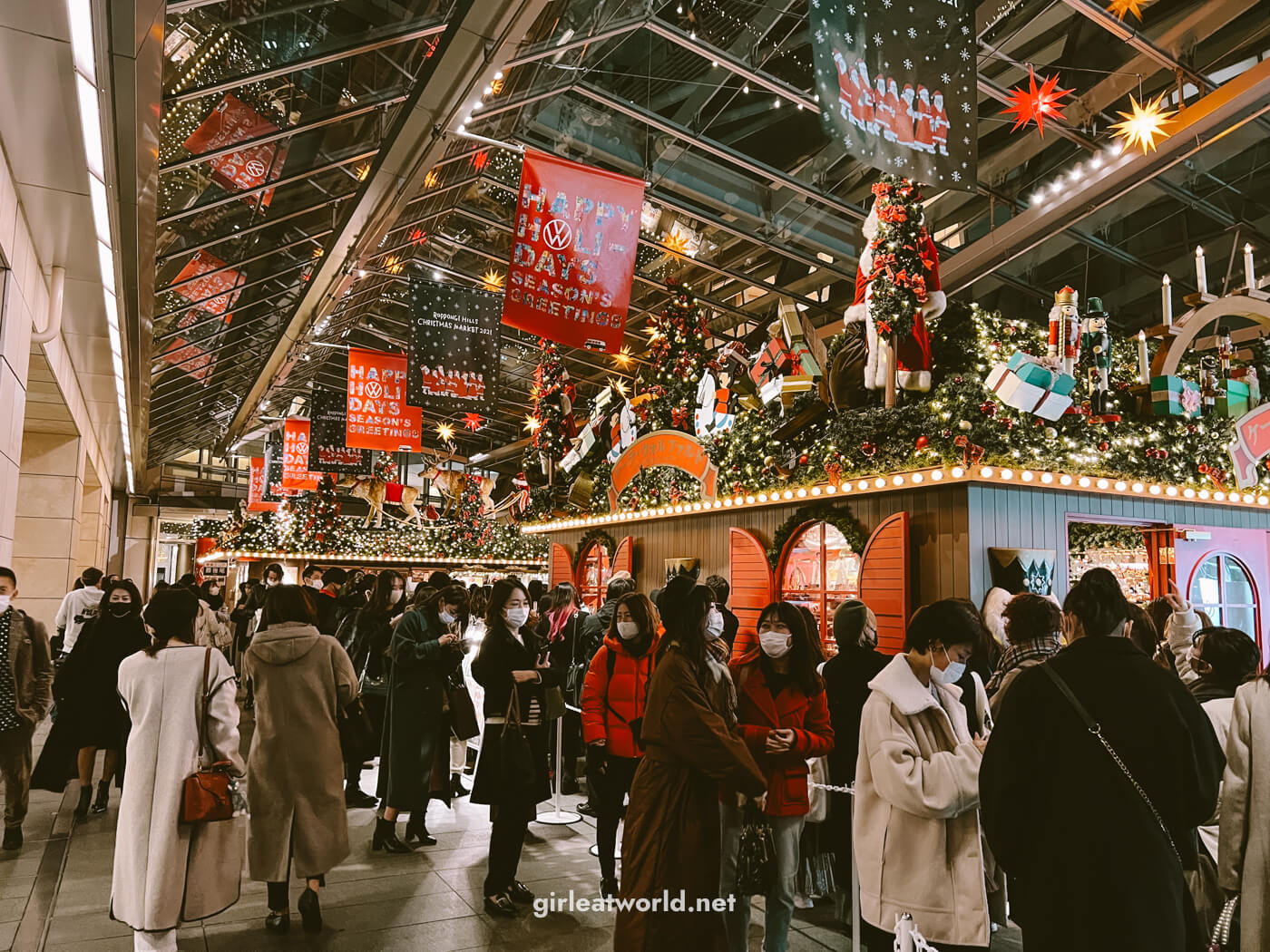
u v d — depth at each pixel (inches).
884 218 271.6
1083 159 466.9
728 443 356.2
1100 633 96.0
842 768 166.7
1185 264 520.7
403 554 877.8
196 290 483.2
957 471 251.1
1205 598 306.2
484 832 237.0
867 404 297.3
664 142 532.4
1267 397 314.5
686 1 399.9
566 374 555.2
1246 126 413.4
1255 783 116.3
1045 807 90.0
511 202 610.5
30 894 183.9
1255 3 362.0
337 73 317.1
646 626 184.2
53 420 516.7
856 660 170.4
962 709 120.0
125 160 247.6
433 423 1206.3
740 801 143.4
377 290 724.0
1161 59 398.6
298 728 171.9
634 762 185.6
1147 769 87.8
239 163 345.1
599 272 273.7
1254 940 113.7
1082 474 267.4
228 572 1075.3
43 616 545.0
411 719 219.3
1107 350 275.6
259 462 1035.9
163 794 143.5
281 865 165.5
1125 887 83.7
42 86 208.2
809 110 489.4
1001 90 434.3
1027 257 550.3
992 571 253.9
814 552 319.6
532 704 184.9
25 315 293.4
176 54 259.6
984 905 109.8
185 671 148.6
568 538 535.5
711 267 657.0
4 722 213.0
